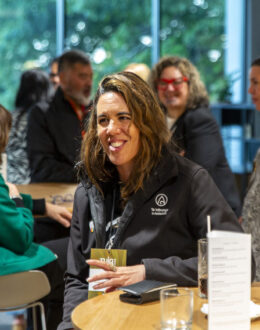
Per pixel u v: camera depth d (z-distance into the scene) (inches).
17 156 177.0
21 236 94.7
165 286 69.2
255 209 116.3
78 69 165.6
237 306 57.1
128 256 79.7
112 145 79.3
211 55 313.3
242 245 57.0
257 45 312.8
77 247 87.0
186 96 143.9
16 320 153.7
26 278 96.5
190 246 81.0
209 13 312.8
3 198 93.3
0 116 100.3
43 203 124.6
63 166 163.5
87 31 313.6
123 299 68.5
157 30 311.7
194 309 65.7
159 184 79.9
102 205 83.4
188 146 141.3
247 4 312.5
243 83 315.0
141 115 79.1
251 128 274.4
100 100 80.2
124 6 313.1
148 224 79.9
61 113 166.1
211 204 79.4
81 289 84.6
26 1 309.7
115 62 313.9
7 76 311.1
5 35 310.0
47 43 312.7
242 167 273.1
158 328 59.7
